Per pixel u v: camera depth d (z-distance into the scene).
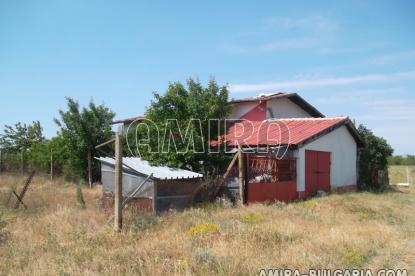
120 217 10.55
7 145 35.53
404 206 17.61
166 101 17.34
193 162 17.06
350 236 9.81
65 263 7.78
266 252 8.40
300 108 28.92
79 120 24.50
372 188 25.73
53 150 27.30
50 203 15.45
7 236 10.02
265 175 17.27
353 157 24.58
